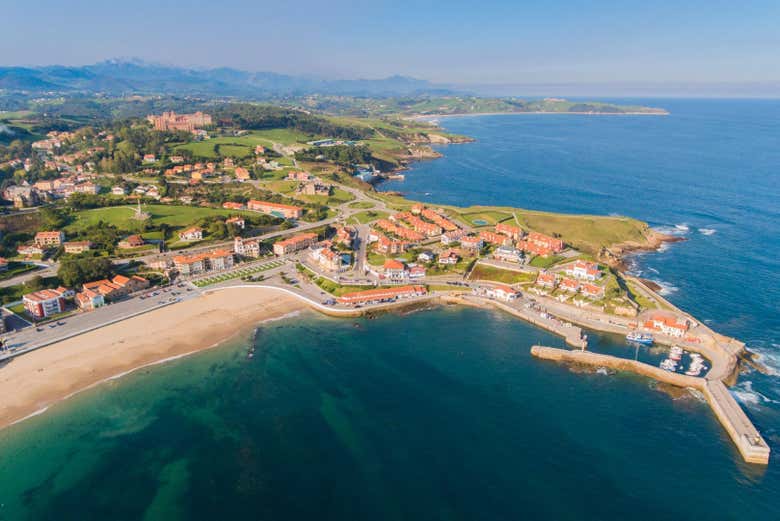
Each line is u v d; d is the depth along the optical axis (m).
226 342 167.50
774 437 123.06
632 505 103.69
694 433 125.62
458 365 155.12
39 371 146.62
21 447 118.19
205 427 125.75
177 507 102.19
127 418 129.00
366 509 102.06
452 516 100.25
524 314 187.88
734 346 161.88
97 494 105.31
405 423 127.56
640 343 168.38
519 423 128.38
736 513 102.12
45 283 196.50
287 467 112.88
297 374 149.00
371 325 181.62
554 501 104.38
